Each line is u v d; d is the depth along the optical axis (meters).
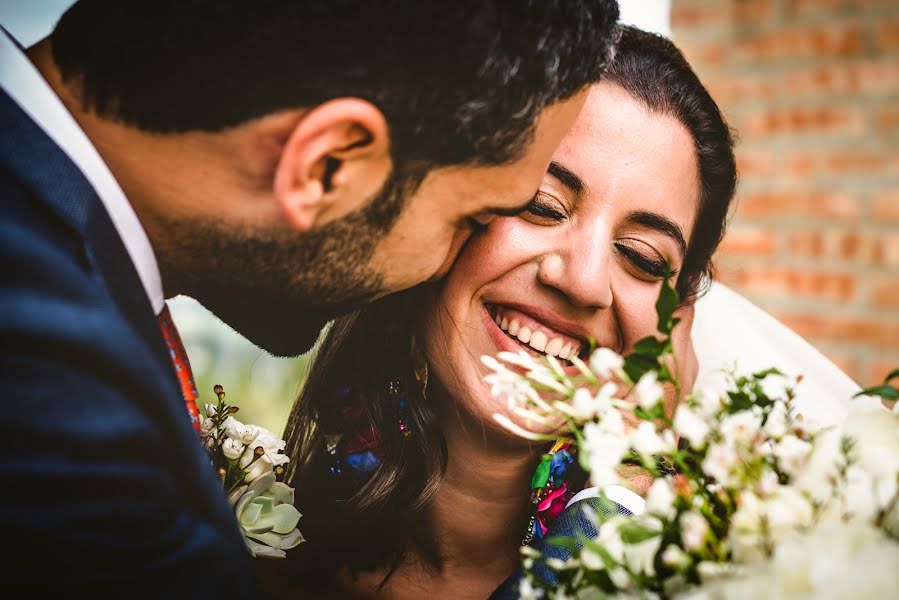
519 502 1.04
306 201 0.70
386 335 1.06
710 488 0.67
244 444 1.00
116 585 0.61
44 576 0.58
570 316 0.93
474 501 1.04
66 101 0.71
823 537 0.55
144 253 0.73
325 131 0.67
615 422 0.65
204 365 2.08
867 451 0.64
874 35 2.15
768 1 2.24
